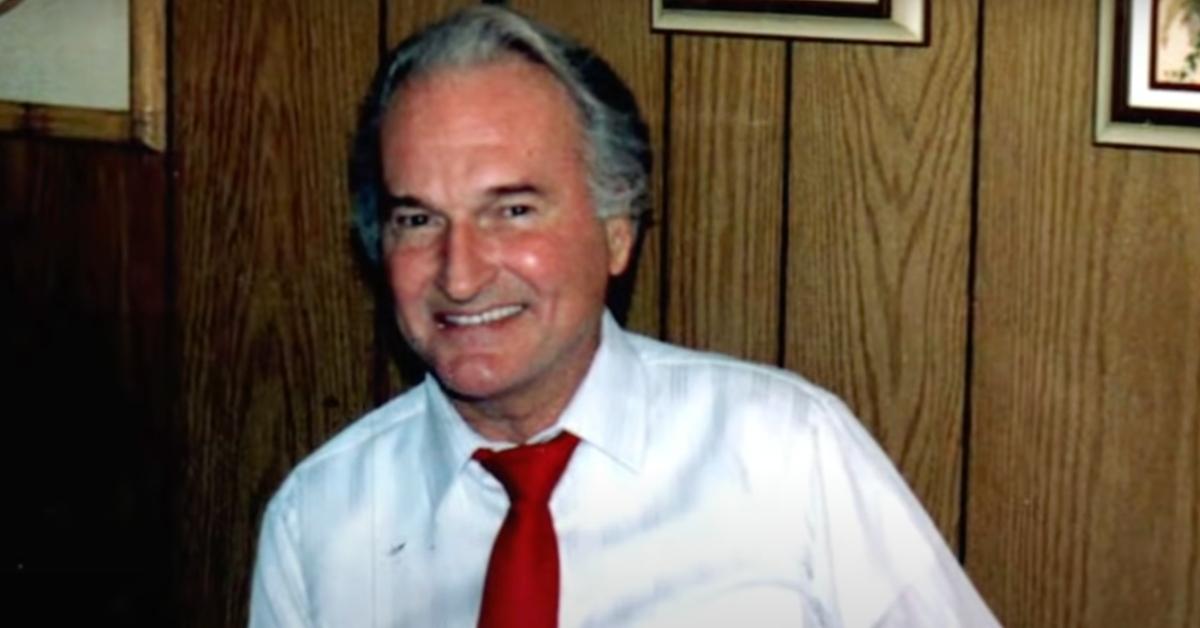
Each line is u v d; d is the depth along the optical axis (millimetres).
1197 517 1452
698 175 1428
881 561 1238
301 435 1450
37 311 1407
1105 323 1440
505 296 1127
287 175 1426
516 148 1113
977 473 1450
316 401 1449
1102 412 1444
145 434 1436
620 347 1255
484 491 1237
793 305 1438
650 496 1225
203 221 1424
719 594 1214
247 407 1443
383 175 1146
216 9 1405
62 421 1422
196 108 1414
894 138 1425
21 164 1392
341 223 1432
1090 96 1418
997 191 1429
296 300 1438
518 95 1124
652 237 1433
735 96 1421
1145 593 1458
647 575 1214
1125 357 1444
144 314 1426
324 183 1428
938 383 1445
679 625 1210
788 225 1432
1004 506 1454
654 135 1424
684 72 1419
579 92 1152
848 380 1445
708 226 1433
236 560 1456
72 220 1405
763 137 1424
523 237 1122
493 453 1214
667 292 1438
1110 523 1454
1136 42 1407
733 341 1442
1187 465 1450
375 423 1307
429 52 1140
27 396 1414
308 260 1436
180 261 1426
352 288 1438
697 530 1219
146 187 1415
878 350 1442
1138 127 1417
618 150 1178
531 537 1188
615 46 1418
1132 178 1427
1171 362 1444
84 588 1441
